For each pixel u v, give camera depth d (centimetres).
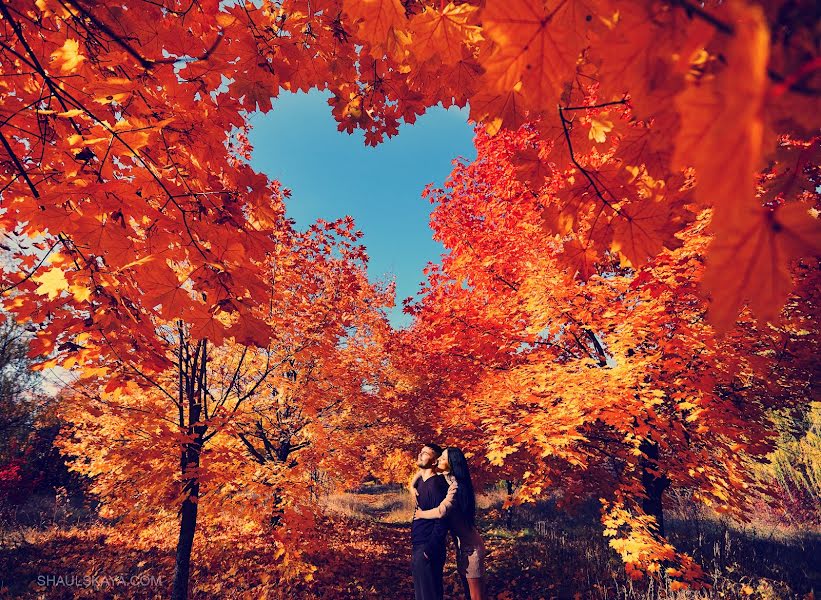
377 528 1275
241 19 180
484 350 639
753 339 462
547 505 1479
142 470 512
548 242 597
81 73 171
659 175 115
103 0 156
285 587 738
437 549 305
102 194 156
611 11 47
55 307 218
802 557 836
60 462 1521
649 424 462
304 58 220
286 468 643
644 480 655
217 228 181
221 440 637
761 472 1212
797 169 67
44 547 964
